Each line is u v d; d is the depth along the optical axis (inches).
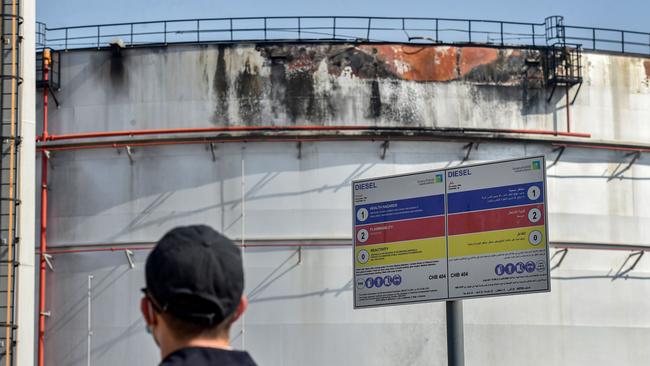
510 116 1380.4
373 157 1348.4
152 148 1360.7
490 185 1050.1
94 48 1385.3
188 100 1362.0
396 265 1088.2
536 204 1022.4
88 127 1373.0
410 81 1366.9
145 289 171.5
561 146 1379.2
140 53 1379.2
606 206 1389.0
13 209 1130.7
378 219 1104.2
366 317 1310.3
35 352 1331.2
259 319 1309.1
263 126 1344.7
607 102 1412.4
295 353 1300.4
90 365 1322.6
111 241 1348.4
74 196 1364.4
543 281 1006.4
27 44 1170.0
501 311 1330.0
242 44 1364.4
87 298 1338.6
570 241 1364.4
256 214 1333.7
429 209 1078.4
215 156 1347.2
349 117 1349.7
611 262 1374.3
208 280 167.5
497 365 1317.7
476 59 1384.1
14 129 1145.4
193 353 166.7
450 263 1058.1
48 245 1360.7
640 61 1434.5
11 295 1114.7
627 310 1366.9
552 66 1390.3
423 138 1353.3
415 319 1314.0
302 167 1341.0
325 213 1331.2
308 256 1323.8
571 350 1337.4
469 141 1357.0
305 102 1350.9
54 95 1381.6
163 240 170.4
